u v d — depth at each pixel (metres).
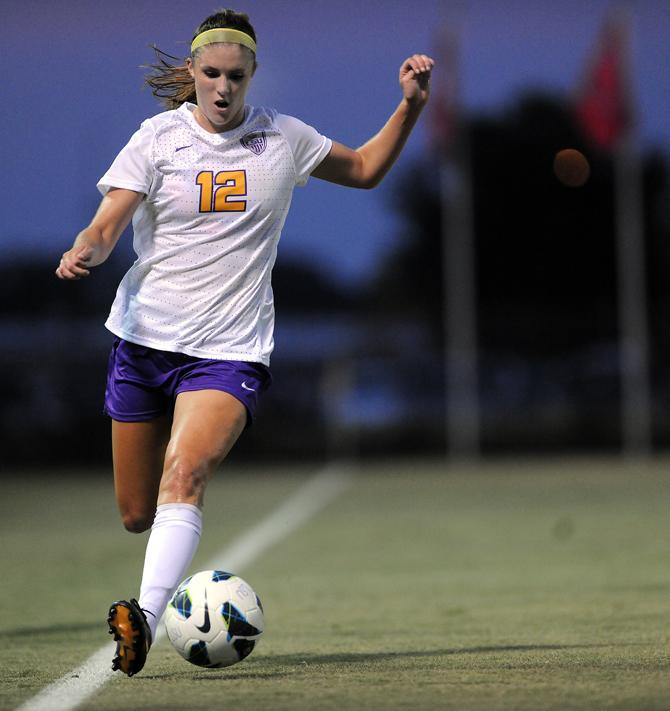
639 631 26.52
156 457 22.78
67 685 20.09
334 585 38.66
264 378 22.16
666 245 195.88
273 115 22.41
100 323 134.50
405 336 132.38
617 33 110.06
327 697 18.28
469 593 35.88
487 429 125.94
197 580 20.81
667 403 125.75
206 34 21.27
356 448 124.75
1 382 123.44
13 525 64.50
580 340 126.19
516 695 18.25
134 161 21.56
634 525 58.56
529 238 197.88
